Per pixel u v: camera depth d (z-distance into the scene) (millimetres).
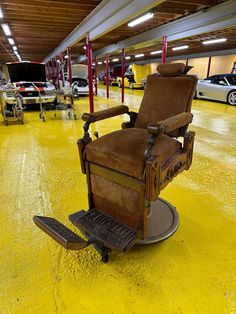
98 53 11883
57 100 7773
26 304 1229
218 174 2816
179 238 1719
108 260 1518
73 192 2402
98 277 1392
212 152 3594
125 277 1392
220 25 5039
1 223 1910
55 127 5289
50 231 1378
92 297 1266
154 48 11188
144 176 1271
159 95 1839
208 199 2260
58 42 10430
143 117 1907
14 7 4742
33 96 6367
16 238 1736
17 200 2248
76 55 16281
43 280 1374
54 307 1212
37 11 5062
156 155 1266
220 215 2002
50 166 3066
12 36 8273
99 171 1539
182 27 5762
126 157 1340
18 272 1432
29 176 2768
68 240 1308
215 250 1604
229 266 1469
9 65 7137
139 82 14406
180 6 4797
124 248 1345
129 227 1519
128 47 8641
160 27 6574
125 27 6746
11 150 3684
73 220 1633
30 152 3598
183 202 2205
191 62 16156
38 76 7676
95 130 5000
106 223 1565
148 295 1272
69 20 6043
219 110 7449
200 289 1308
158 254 1569
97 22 5051
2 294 1287
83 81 11375
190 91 1683
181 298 1255
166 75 1849
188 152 1681
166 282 1354
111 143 1492
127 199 1437
